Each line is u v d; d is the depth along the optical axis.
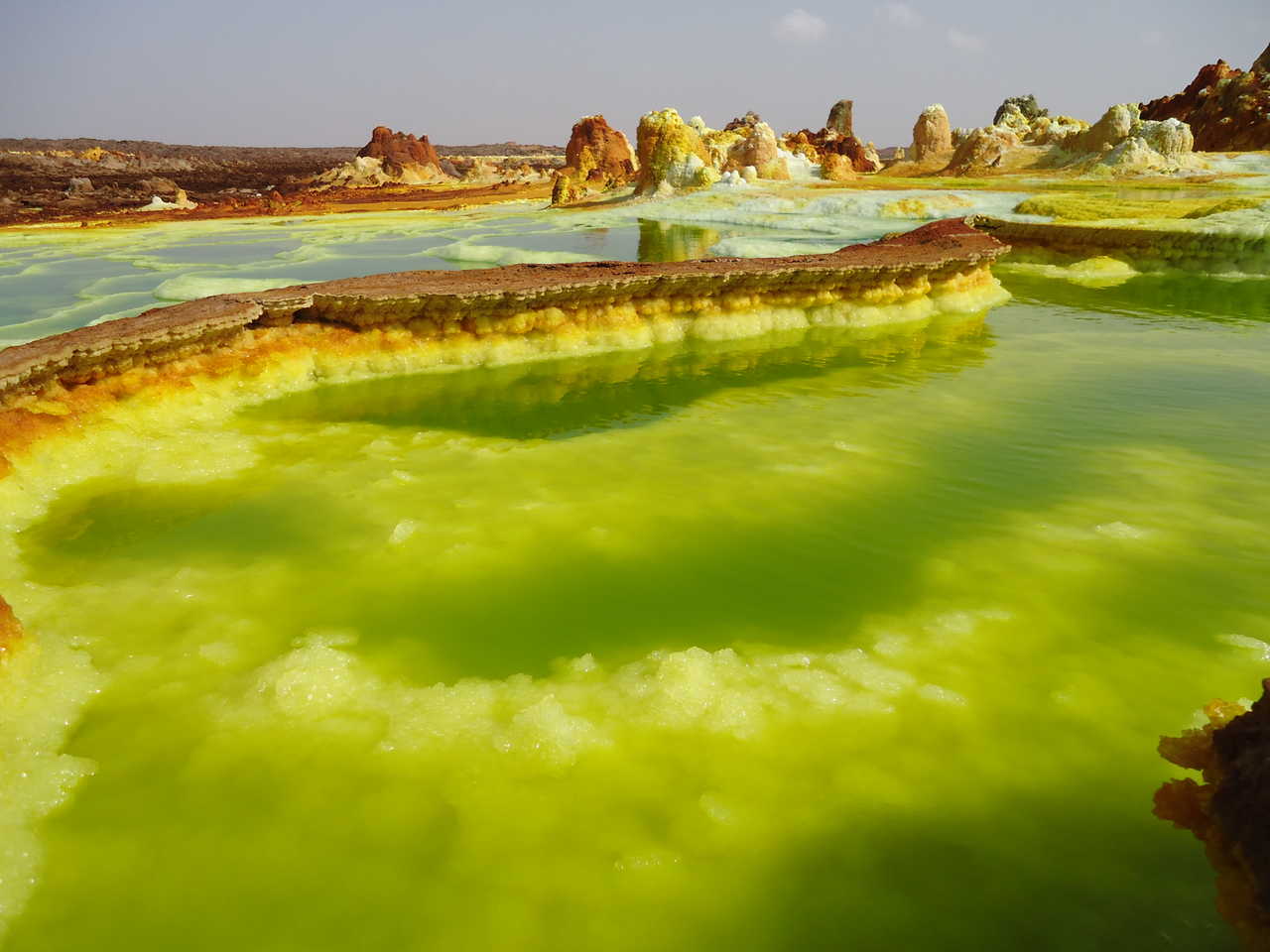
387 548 4.95
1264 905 1.98
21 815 2.94
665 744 3.29
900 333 11.05
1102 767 3.14
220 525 5.27
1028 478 6.03
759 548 4.98
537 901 2.59
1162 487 5.82
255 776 3.13
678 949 2.43
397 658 3.89
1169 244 16.78
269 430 7.08
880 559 4.84
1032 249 18.36
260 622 4.18
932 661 3.82
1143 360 9.56
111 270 20.58
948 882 2.64
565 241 25.64
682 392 8.30
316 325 8.60
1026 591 4.44
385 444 6.75
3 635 3.60
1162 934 2.43
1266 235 15.70
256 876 2.70
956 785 3.05
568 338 9.61
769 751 3.24
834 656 3.86
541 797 3.02
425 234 29.33
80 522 5.32
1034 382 8.62
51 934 2.50
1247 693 3.57
